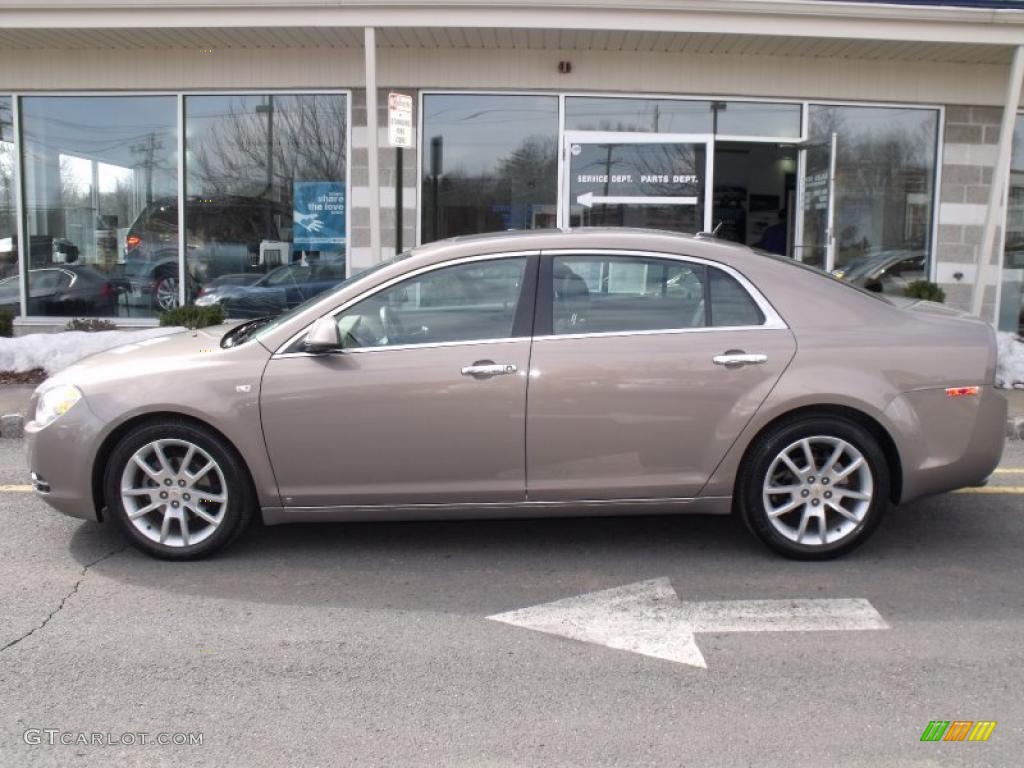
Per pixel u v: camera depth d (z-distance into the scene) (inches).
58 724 127.7
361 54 412.8
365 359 178.2
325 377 177.5
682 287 183.9
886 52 400.8
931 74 418.6
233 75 419.2
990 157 430.0
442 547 197.8
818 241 425.7
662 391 177.5
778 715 130.2
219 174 432.8
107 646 151.1
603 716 130.0
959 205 431.8
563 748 122.1
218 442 180.5
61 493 183.5
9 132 435.2
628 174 421.7
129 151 435.2
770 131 423.8
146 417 181.6
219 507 185.3
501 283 183.0
